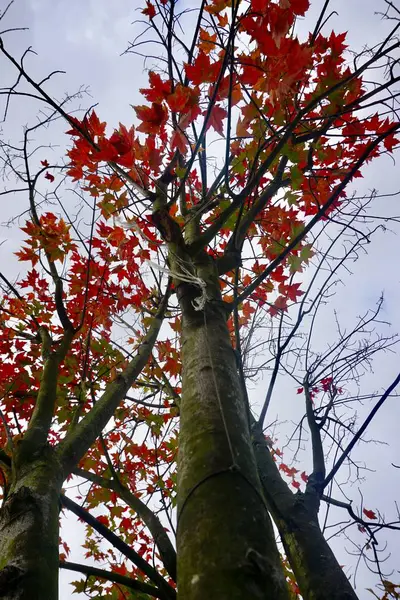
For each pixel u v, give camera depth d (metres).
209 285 2.42
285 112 2.64
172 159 3.19
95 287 4.13
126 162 2.58
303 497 2.76
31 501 1.77
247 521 1.25
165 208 2.64
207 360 1.91
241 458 1.46
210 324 2.16
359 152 3.27
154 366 4.54
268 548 1.20
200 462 1.45
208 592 1.08
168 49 2.78
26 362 4.08
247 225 2.95
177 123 2.50
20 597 1.44
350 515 3.01
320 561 2.34
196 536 1.23
